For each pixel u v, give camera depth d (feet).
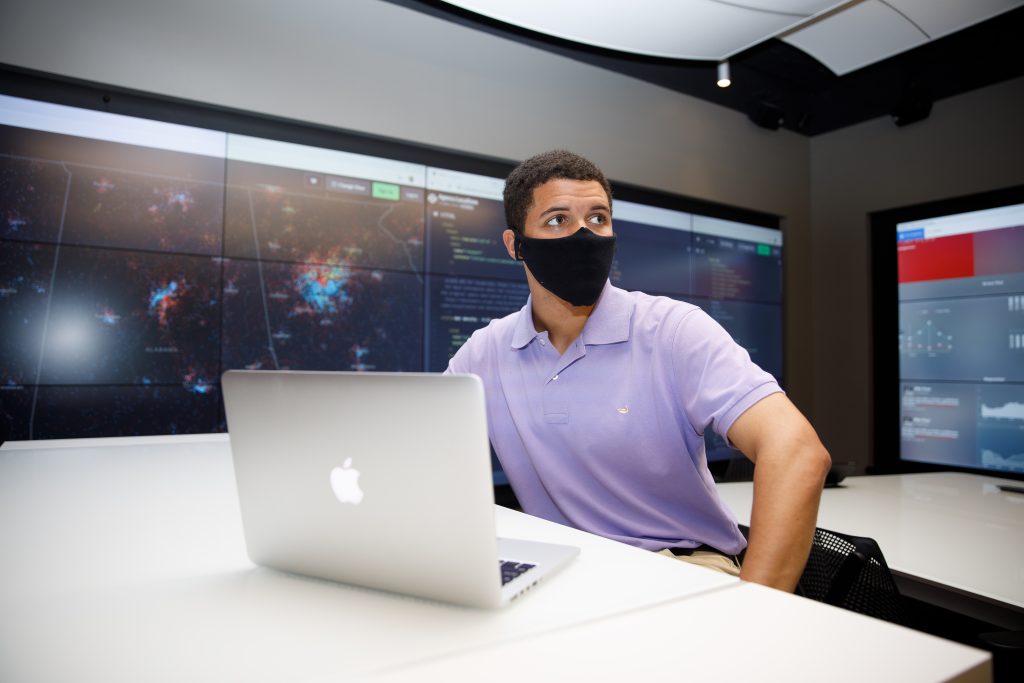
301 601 1.94
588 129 10.21
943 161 10.77
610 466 3.69
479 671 1.46
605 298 3.85
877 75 10.79
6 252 6.52
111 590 2.02
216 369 7.50
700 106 11.45
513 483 4.18
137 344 7.09
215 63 7.48
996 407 9.00
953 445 9.42
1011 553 4.12
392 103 8.59
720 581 2.06
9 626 1.74
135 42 7.07
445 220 9.11
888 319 11.60
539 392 3.90
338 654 1.56
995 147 10.14
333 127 8.20
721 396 3.18
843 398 12.12
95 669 1.48
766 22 5.36
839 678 1.41
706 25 5.43
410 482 1.84
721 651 1.55
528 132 9.67
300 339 8.00
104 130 7.02
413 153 8.89
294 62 7.96
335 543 2.04
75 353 6.79
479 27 9.23
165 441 5.29
